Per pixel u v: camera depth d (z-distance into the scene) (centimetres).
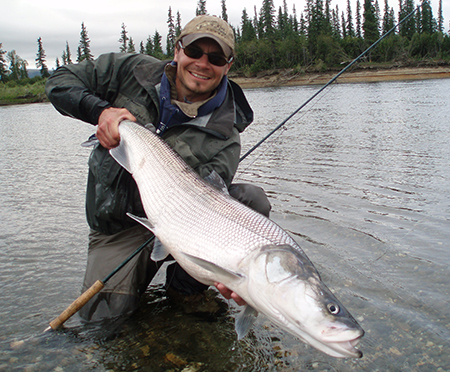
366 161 812
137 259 342
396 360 265
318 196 600
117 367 264
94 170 353
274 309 249
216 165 351
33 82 8638
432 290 340
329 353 230
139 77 361
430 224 471
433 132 1098
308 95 3089
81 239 466
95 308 319
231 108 372
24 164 941
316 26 8750
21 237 473
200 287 353
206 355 277
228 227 284
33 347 281
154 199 321
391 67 6066
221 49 341
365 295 338
